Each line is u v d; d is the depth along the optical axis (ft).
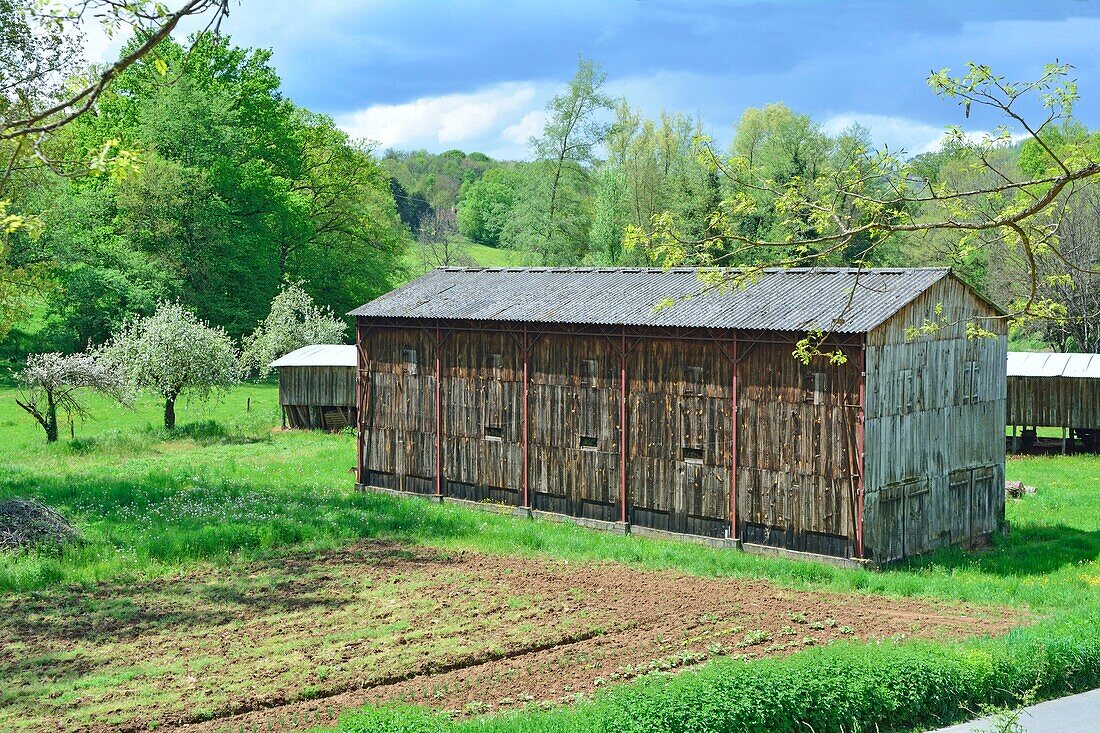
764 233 207.92
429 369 131.54
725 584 86.17
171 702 57.62
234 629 71.72
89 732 53.52
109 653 66.33
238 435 180.45
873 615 76.38
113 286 236.84
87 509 110.32
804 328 97.30
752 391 103.19
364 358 138.21
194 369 178.19
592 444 116.47
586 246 283.59
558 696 58.44
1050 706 55.67
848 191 44.60
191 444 171.12
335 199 310.24
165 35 30.17
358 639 69.36
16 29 102.01
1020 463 161.07
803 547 100.22
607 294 121.39
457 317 126.00
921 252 217.77
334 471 147.43
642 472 112.27
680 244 47.26
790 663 54.44
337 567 90.12
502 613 75.92
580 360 116.98
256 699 57.88
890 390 98.63
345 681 60.90
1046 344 242.99
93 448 160.66
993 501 113.91
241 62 292.40
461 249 406.82
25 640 68.90
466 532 105.50
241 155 275.80
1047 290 191.52
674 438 109.50
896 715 52.75
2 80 55.16
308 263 298.15
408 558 94.07
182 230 258.16
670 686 51.06
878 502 97.40
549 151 275.59
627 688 56.24
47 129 30.04
